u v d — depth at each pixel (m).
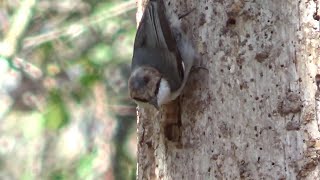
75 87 14.83
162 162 8.36
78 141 15.35
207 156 7.91
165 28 8.40
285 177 7.54
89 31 15.20
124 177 15.10
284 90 7.64
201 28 8.12
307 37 7.65
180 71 8.14
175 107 8.20
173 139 8.19
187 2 8.34
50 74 14.98
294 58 7.65
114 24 15.27
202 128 7.97
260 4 7.82
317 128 7.51
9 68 14.59
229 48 7.90
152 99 8.23
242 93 7.78
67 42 15.22
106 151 15.14
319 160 7.47
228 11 7.94
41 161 15.67
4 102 15.82
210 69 7.98
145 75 8.33
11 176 16.31
